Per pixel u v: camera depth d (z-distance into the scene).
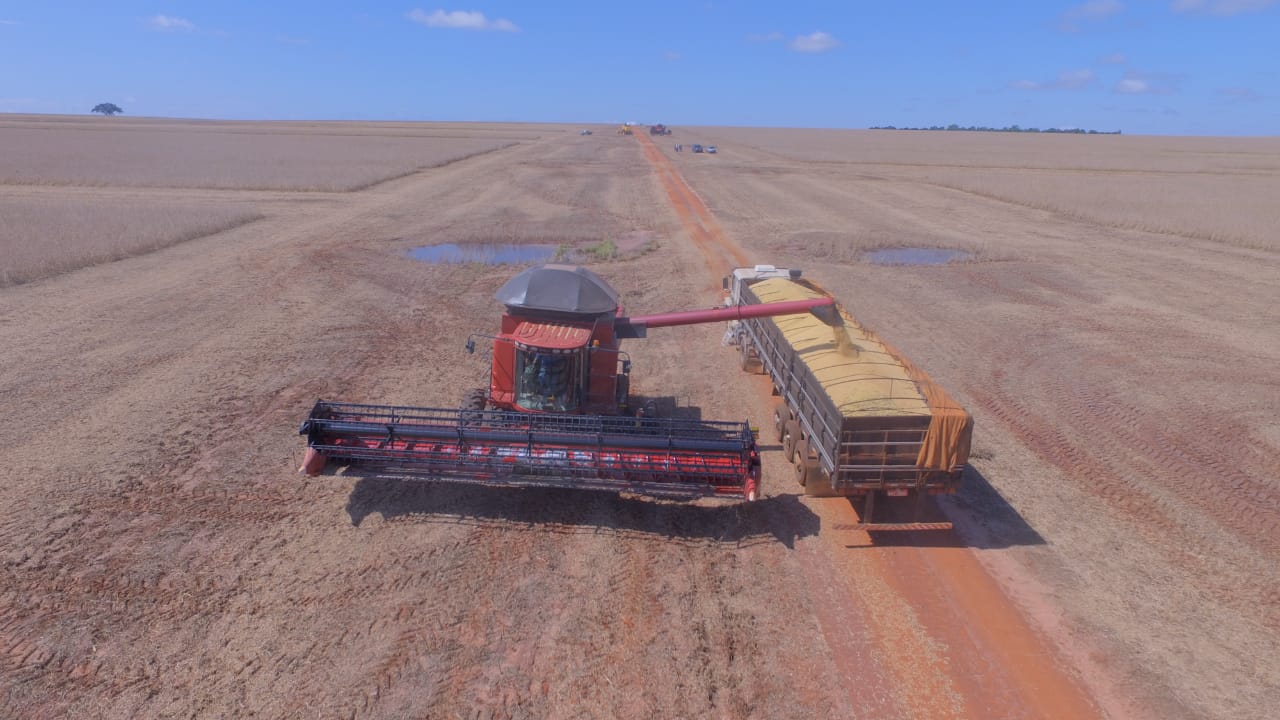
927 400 9.69
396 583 8.70
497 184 54.88
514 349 11.38
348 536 9.64
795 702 7.18
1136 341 19.39
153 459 11.41
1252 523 10.77
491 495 10.80
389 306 21.11
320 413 10.35
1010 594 8.99
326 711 6.83
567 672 7.42
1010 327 20.52
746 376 16.23
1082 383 16.31
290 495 10.57
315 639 7.75
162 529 9.59
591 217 39.66
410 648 7.66
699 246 32.06
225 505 10.23
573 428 10.41
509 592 8.62
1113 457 12.80
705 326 20.19
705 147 109.50
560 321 11.59
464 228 35.09
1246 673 7.77
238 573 8.77
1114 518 10.82
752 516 10.59
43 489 10.37
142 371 15.17
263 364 15.84
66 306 19.77
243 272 24.47
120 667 7.29
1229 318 21.72
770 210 44.22
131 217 32.06
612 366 11.45
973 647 8.04
